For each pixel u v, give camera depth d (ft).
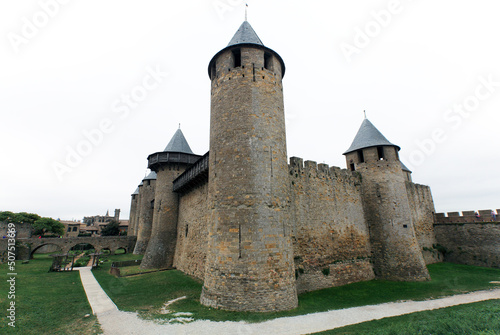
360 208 64.44
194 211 65.16
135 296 40.50
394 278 56.85
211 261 37.09
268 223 36.22
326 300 40.81
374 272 60.13
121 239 127.54
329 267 52.60
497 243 72.59
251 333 26.22
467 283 52.65
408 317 31.40
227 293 33.65
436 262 80.59
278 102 43.52
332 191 59.41
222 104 42.37
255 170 37.81
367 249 61.67
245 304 32.53
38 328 26.76
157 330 26.68
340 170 63.41
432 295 43.73
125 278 57.41
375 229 62.28
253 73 42.45
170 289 45.16
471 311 28.91
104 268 75.92
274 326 28.22
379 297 42.83
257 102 41.09
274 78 44.19
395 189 62.39
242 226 35.65
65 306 34.73
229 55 44.57
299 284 46.68
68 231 206.59
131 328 27.17
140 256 108.06
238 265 34.22
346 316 32.42
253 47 43.91
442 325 24.03
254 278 33.47
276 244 35.99
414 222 81.71
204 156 55.62
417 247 58.90
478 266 74.28
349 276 55.06
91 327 27.35
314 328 27.86
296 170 53.83
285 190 40.22
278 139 41.37
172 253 76.89
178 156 83.71
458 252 80.64
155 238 78.02
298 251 49.03
